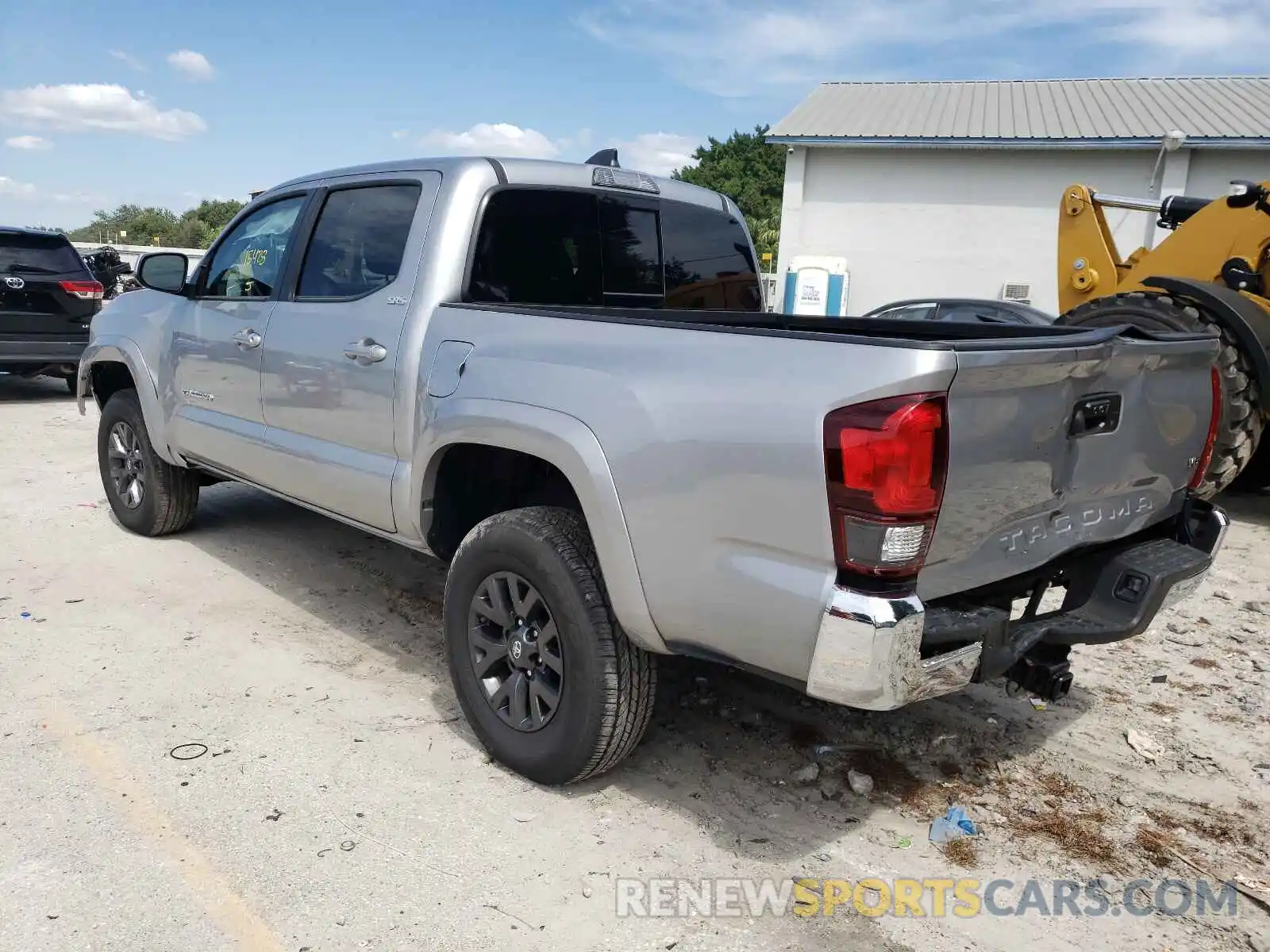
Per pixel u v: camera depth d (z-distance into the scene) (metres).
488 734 3.18
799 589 2.32
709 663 4.09
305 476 4.00
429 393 3.30
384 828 2.83
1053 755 3.42
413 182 3.64
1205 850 2.90
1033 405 2.46
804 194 17.02
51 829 2.75
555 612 2.88
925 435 2.17
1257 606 4.98
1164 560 2.99
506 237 3.63
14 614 4.35
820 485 2.26
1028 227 15.98
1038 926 2.54
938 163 16.22
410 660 4.02
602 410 2.71
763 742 3.44
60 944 2.31
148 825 2.79
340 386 3.72
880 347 2.22
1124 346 2.68
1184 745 3.52
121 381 5.75
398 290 3.52
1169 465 3.10
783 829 2.92
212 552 5.33
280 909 2.47
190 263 4.94
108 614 4.39
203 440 4.70
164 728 3.36
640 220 4.20
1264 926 2.56
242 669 3.87
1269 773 3.34
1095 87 19.16
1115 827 3.00
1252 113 16.00
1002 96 18.80
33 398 11.15
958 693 3.88
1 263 9.94
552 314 3.02
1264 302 6.58
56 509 6.14
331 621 4.41
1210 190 14.99
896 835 2.92
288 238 4.18
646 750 3.36
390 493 3.54
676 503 2.55
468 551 3.15
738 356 2.46
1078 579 3.02
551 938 2.41
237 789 3.00
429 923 2.44
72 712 3.45
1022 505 2.53
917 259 16.66
